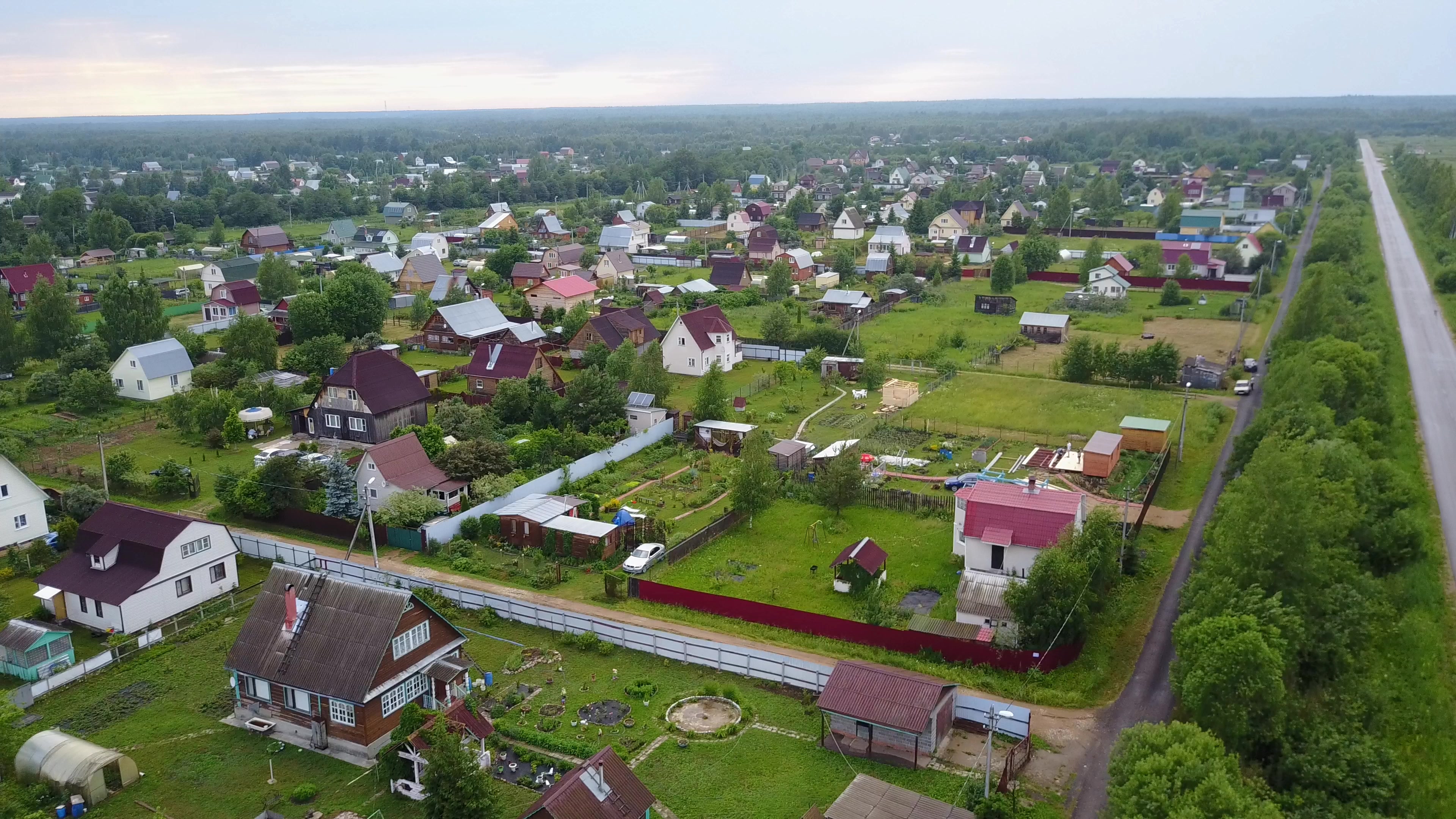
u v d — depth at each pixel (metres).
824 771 41.19
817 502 71.50
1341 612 46.00
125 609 52.91
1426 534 58.81
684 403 97.00
